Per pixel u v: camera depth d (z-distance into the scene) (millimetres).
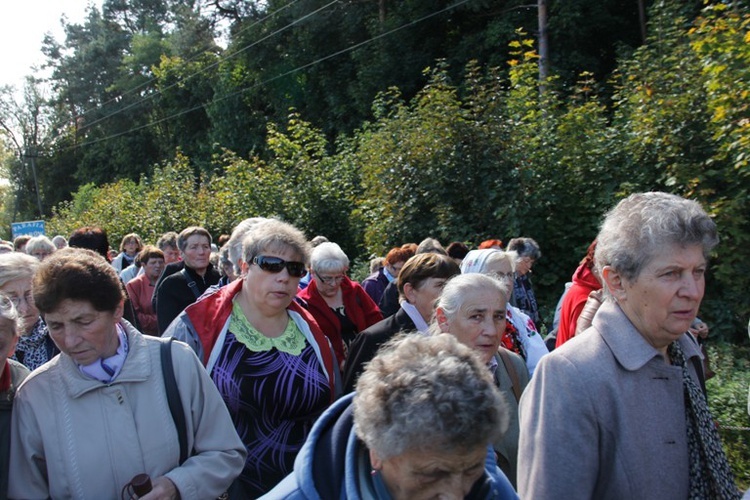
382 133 11414
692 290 1952
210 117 31203
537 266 9547
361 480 1531
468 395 1385
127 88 43062
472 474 1456
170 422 2371
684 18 10391
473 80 10562
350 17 24953
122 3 50688
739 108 7051
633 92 9586
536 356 3859
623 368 2018
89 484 2240
